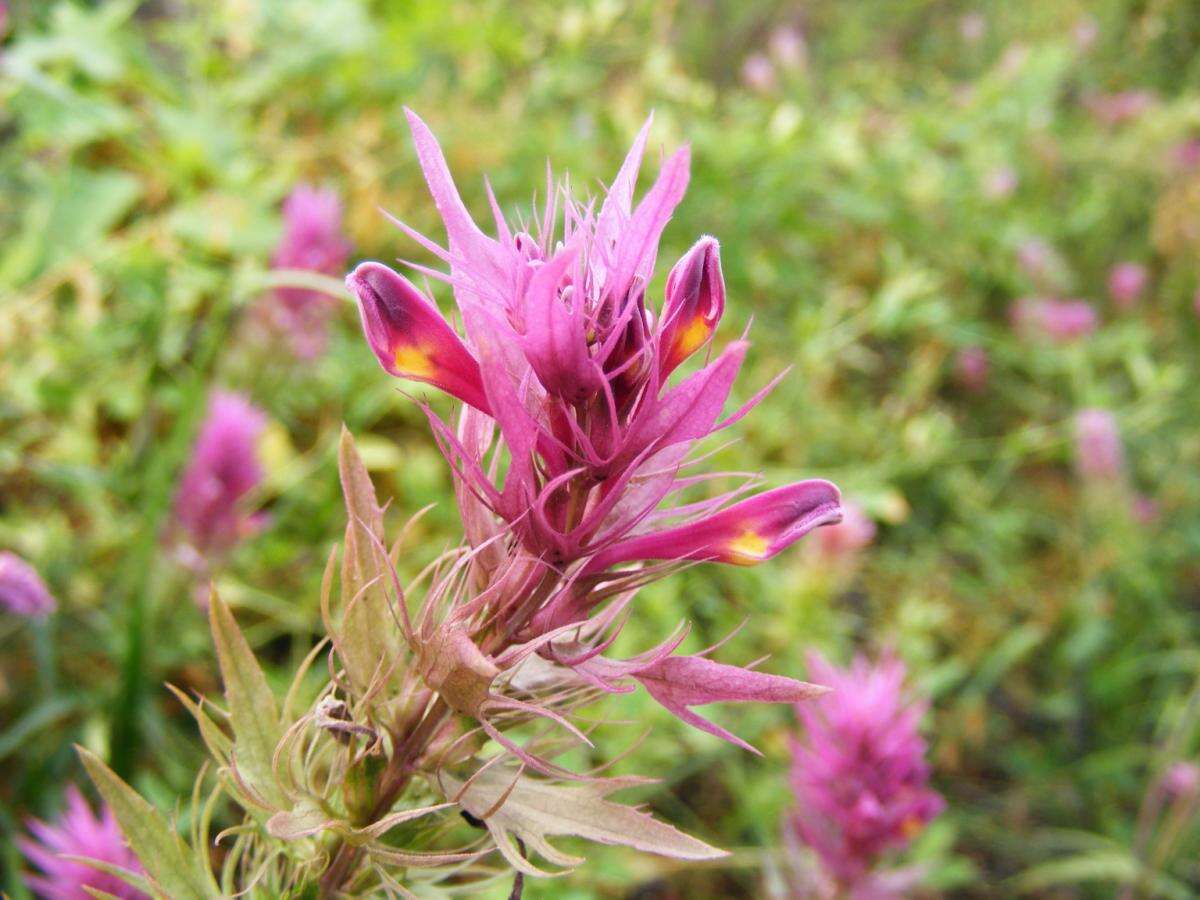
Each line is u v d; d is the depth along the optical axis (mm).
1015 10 624
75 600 218
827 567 261
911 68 608
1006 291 450
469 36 355
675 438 80
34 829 172
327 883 94
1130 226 518
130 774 182
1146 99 547
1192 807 257
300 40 323
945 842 240
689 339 82
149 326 245
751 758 249
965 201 446
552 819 88
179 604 216
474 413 87
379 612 93
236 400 208
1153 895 278
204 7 332
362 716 91
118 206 263
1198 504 391
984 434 404
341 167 313
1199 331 472
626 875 204
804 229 400
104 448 254
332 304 244
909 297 354
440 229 309
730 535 83
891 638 274
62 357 246
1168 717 296
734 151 364
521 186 325
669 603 240
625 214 79
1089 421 358
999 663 307
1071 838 279
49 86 253
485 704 83
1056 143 518
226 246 263
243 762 94
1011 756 308
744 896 240
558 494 82
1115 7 613
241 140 295
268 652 240
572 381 76
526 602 85
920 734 299
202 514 207
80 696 190
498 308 79
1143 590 347
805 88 464
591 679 83
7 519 230
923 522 355
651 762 224
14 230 281
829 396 376
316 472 259
